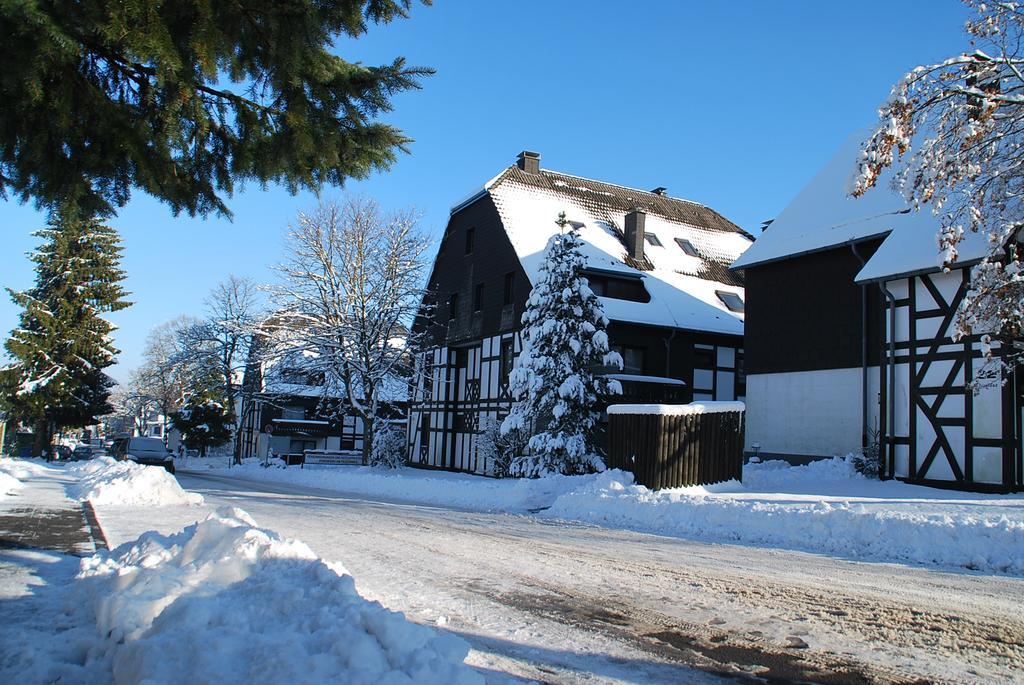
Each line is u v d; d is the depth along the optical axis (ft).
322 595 14.93
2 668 13.35
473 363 110.11
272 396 149.28
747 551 33.96
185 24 15.30
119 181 18.83
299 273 103.55
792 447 75.00
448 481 70.18
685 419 55.01
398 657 12.00
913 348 60.39
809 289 75.10
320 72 17.10
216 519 20.03
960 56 39.78
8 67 13.61
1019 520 33.12
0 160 17.37
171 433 248.73
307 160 18.95
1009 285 41.16
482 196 110.42
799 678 15.05
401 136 19.13
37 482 59.93
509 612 19.85
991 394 54.19
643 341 97.14
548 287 76.02
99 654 14.01
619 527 43.83
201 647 12.28
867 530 35.76
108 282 140.26
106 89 16.90
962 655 16.90
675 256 113.19
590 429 74.13
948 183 40.52
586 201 116.57
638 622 19.24
